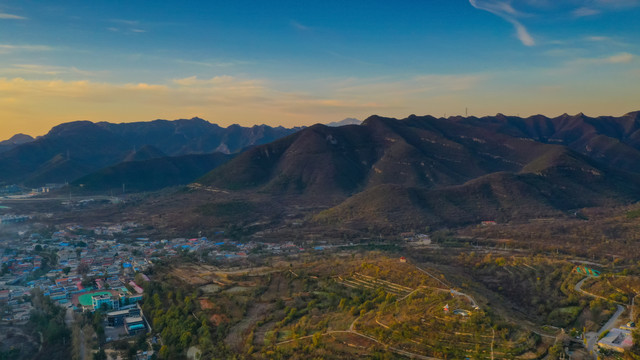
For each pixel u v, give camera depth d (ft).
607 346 496.64
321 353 515.50
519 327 526.57
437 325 524.93
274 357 538.47
